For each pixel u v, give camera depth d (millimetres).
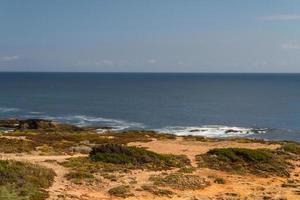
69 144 49031
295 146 47938
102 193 25578
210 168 35812
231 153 39219
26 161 31578
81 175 28391
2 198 18688
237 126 92500
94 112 116125
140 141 53625
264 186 30891
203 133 81000
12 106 129625
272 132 83750
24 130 71938
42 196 22656
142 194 25938
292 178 34531
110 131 78750
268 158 38656
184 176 30984
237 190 29125
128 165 33969
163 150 45438
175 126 90812
